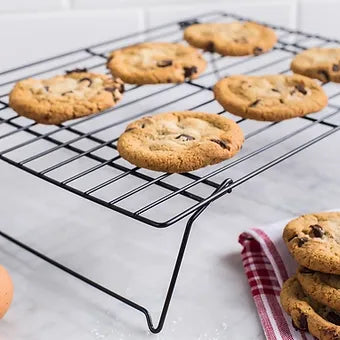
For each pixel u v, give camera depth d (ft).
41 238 2.01
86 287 1.84
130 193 1.66
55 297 1.80
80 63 2.83
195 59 2.39
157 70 2.30
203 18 2.91
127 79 2.28
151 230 2.04
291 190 2.22
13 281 1.85
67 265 1.91
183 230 2.04
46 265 1.91
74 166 2.31
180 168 1.81
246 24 2.65
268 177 2.28
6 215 2.10
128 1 2.82
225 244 1.99
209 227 2.05
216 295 1.82
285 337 1.67
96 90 2.16
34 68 2.80
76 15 2.79
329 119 2.57
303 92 2.17
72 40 2.82
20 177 2.26
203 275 1.88
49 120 2.06
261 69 2.83
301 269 1.76
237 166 2.32
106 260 1.92
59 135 2.47
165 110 2.59
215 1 2.90
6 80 2.73
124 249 1.97
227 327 1.72
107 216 2.09
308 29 3.00
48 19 2.76
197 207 1.61
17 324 1.72
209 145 1.84
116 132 2.47
